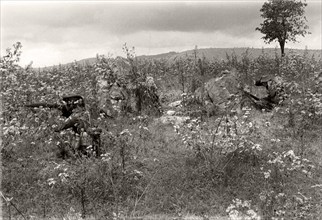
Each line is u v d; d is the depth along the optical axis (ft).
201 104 73.77
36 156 50.14
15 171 45.62
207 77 93.61
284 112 65.98
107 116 67.41
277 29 149.38
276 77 79.87
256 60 111.65
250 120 59.67
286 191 41.29
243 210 35.65
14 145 49.03
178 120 65.16
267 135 58.44
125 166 46.16
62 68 103.19
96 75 79.97
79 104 54.29
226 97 71.97
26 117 57.62
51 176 44.52
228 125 50.14
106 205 39.09
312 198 40.04
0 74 53.57
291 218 35.09
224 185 43.14
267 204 36.76
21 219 36.35
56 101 57.00
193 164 47.78
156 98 75.92
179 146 54.44
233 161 47.24
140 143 53.93
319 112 62.23
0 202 38.17
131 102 72.38
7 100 55.57
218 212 37.58
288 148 53.01
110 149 50.49
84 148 49.42
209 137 55.21
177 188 42.27
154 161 48.47
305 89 73.26
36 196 40.57
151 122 66.08
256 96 76.07
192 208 38.60
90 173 43.83
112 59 80.38
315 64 96.07
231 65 105.70
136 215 36.65
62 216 36.78
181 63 109.50
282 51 153.58
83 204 37.19
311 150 53.21
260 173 44.75
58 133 51.08
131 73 76.02
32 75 73.82
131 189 41.75
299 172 45.80
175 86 95.61
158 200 40.04
